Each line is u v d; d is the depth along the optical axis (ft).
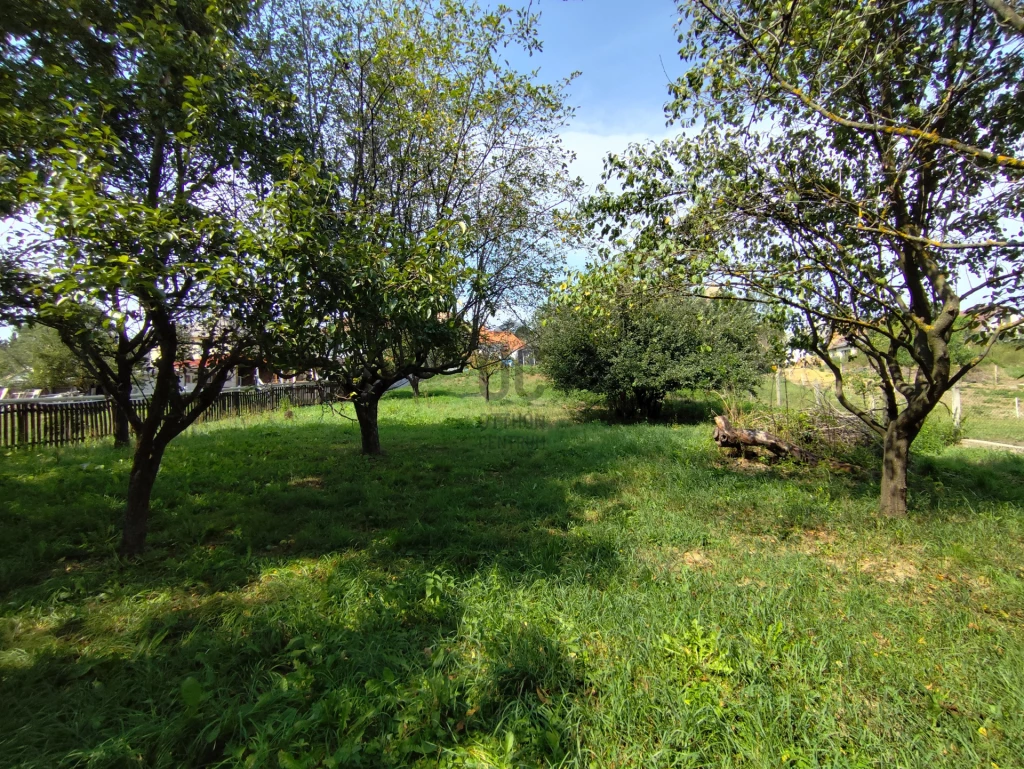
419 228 27.73
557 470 26.96
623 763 7.44
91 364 15.55
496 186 28.17
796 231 17.79
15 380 72.59
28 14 14.03
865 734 7.84
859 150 18.17
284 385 66.39
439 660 9.33
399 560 14.73
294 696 8.50
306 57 24.18
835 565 14.44
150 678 9.28
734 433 30.19
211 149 14.42
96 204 10.19
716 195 16.53
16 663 9.70
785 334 22.91
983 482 23.94
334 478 24.95
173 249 11.67
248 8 16.42
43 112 13.78
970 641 10.44
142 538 15.47
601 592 12.45
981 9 14.56
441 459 29.84
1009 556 14.76
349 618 11.33
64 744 7.75
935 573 13.96
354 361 14.47
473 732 7.97
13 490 20.93
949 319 15.99
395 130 25.72
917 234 16.37
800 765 7.33
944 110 14.08
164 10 14.34
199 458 28.27
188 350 16.92
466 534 16.83
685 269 16.12
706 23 15.89
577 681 9.11
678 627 10.68
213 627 11.17
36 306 12.99
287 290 12.16
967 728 7.99
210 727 7.95
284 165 13.50
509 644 9.91
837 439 30.17
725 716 8.22
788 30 12.84
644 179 17.03
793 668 9.41
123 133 15.25
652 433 40.09
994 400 62.54
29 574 13.66
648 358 48.29
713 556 15.12
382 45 24.07
